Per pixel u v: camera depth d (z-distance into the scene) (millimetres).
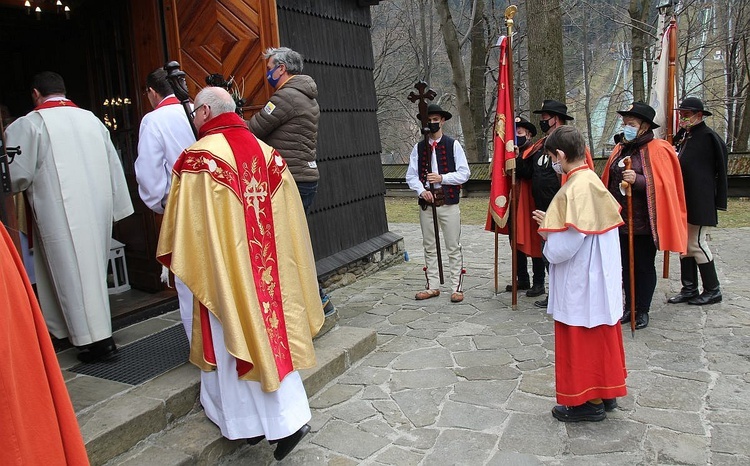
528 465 2939
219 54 4750
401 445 3191
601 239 3086
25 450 1746
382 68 23953
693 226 5098
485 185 14258
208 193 2869
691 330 4629
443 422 3406
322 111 6469
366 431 3354
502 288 6199
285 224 3166
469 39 20516
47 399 1837
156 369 3500
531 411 3467
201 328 3016
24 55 5836
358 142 7184
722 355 4113
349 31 7016
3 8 5094
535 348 4406
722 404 3430
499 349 4430
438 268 5922
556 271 3230
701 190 4957
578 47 24531
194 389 3293
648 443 3064
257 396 2943
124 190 3797
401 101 25109
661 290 5801
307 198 4285
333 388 3910
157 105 3686
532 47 9539
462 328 4949
